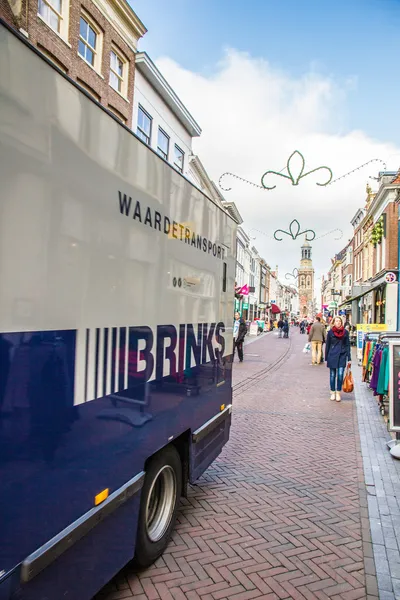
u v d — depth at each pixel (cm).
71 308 202
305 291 10344
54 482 194
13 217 167
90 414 219
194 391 371
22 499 175
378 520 387
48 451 190
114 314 239
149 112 1612
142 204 271
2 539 166
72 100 202
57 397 194
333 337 924
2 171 163
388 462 540
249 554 328
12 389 169
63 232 196
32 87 177
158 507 332
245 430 678
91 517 219
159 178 296
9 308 166
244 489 450
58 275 193
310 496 436
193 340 367
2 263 162
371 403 908
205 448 405
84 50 1273
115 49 1405
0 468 164
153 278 288
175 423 329
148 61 1526
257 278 5997
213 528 367
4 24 163
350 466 525
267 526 373
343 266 5072
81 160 209
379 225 2650
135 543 273
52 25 1140
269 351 2178
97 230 222
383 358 733
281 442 618
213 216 418
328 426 712
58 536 196
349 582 298
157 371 296
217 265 432
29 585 180
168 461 328
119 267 243
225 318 465
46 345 187
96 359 223
